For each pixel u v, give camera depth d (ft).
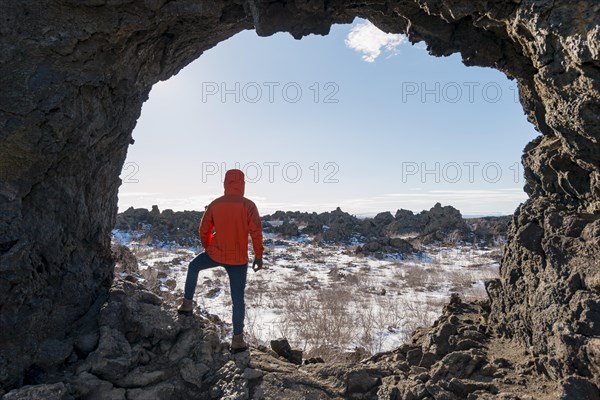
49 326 13.12
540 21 10.43
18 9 11.98
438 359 14.83
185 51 17.34
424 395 12.29
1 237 12.12
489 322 16.99
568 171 13.38
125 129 16.84
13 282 11.95
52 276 13.55
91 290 15.03
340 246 86.58
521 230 14.55
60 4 12.31
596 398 10.50
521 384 12.35
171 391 12.37
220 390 12.39
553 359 11.93
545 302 12.93
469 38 14.35
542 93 12.46
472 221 116.47
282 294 40.09
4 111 11.94
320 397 12.54
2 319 11.76
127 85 15.15
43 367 12.29
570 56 10.10
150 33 14.57
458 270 56.39
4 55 11.90
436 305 36.29
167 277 40.81
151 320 13.93
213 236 14.39
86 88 13.44
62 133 12.82
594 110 10.43
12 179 12.43
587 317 11.23
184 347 13.69
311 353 22.18
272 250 75.20
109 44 13.38
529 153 15.75
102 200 16.61
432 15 13.76
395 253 73.26
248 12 14.37
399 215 117.39
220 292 39.65
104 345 12.67
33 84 12.15
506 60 14.57
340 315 30.40
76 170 14.29
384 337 27.20
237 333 14.05
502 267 16.57
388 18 15.93
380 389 12.86
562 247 12.89
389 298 40.01
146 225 88.48
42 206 13.21
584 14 9.72
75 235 14.74
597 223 12.03
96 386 11.87
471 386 12.35
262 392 12.34
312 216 122.72
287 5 13.74
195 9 13.61
